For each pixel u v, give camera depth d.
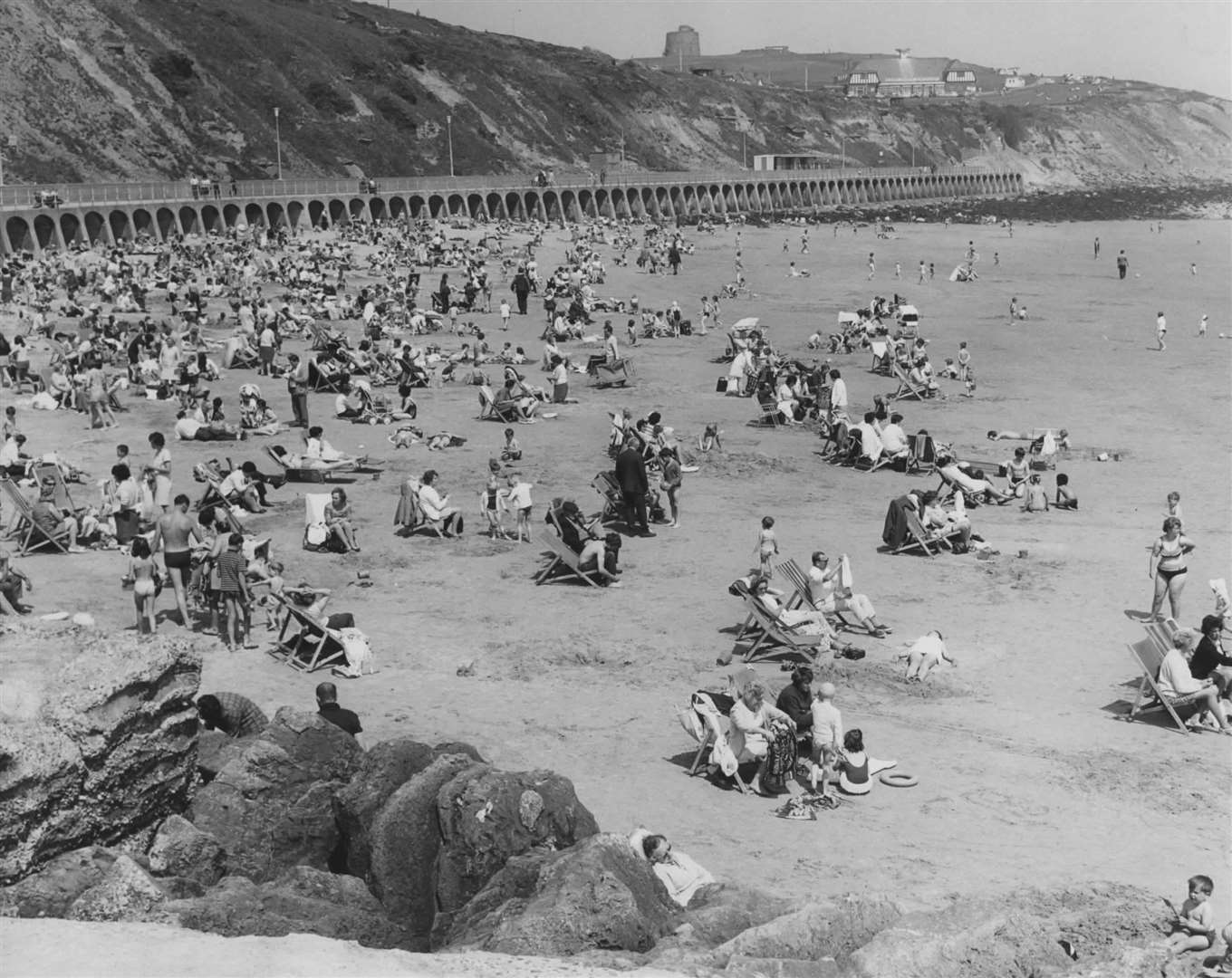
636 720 17.11
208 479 28.44
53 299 62.31
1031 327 63.53
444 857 11.43
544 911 9.65
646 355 53.69
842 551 25.86
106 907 9.27
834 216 172.12
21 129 116.94
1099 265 101.25
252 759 11.88
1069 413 41.62
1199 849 13.42
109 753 10.45
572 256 89.94
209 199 101.31
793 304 73.12
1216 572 24.08
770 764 14.94
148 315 58.53
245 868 11.46
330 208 117.31
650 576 24.23
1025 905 11.84
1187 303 74.00
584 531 24.14
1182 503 30.08
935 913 9.75
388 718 16.86
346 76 163.50
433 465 33.47
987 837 13.71
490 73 188.75
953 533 25.77
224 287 67.56
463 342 54.81
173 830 10.75
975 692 18.33
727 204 176.62
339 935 10.18
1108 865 12.99
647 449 32.34
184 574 21.42
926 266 90.50
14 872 9.62
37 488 28.45
